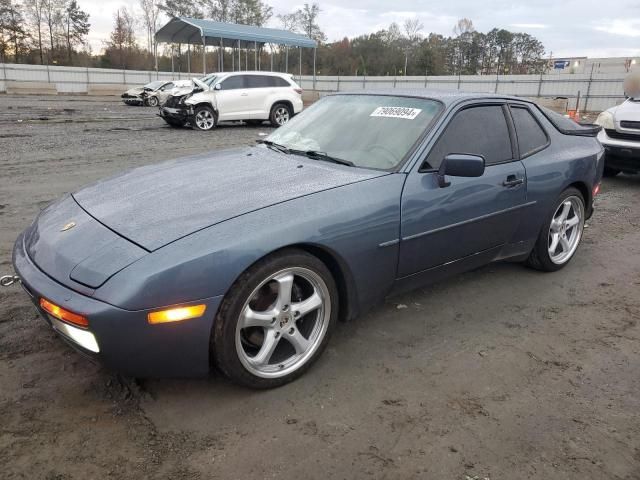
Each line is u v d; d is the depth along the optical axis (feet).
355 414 7.96
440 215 10.09
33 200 19.89
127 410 7.86
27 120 50.06
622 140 25.13
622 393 8.75
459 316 11.38
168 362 7.41
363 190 9.17
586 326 11.12
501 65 260.42
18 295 11.52
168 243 7.33
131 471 6.68
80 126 47.50
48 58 215.92
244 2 204.95
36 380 8.48
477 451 7.24
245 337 8.26
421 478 6.72
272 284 8.18
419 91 12.03
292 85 54.08
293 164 10.40
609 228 18.60
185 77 143.95
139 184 9.80
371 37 233.96
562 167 13.00
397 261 9.68
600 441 7.53
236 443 7.24
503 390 8.71
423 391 8.61
